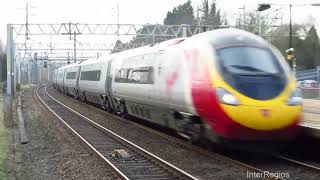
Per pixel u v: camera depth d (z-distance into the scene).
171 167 11.95
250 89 12.51
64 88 56.47
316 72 57.75
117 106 26.06
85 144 16.31
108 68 27.86
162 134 18.25
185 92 14.38
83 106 35.75
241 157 13.69
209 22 53.91
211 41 13.73
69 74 50.16
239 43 13.53
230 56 13.18
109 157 14.03
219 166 12.30
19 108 32.91
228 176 11.17
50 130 20.95
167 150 14.98
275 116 12.27
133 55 21.94
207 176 11.29
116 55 26.94
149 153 13.88
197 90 13.48
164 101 16.67
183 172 11.18
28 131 20.80
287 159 13.22
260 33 54.00
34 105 36.88
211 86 12.74
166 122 17.47
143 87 19.27
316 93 39.19
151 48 19.25
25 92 63.78
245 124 12.21
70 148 16.03
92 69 34.44
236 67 12.91
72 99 46.31
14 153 15.27
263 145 13.27
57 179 11.54
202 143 14.56
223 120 12.36
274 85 12.72
